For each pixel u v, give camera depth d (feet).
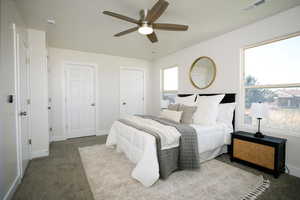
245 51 8.88
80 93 13.71
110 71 14.85
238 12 7.13
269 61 7.88
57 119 12.61
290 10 6.86
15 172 5.74
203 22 8.10
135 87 16.35
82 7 6.63
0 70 4.55
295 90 6.99
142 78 16.72
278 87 7.52
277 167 6.47
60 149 10.31
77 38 10.33
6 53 5.09
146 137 6.46
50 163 8.11
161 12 5.66
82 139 12.88
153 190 5.74
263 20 7.80
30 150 8.55
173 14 7.27
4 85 4.84
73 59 13.11
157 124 8.02
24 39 7.71
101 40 10.73
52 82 12.34
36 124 8.94
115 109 15.26
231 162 8.04
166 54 14.44
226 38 9.54
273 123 7.74
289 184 6.13
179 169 7.10
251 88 8.63
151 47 12.35
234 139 8.01
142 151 6.66
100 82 14.39
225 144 8.78
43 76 9.18
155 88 16.63
